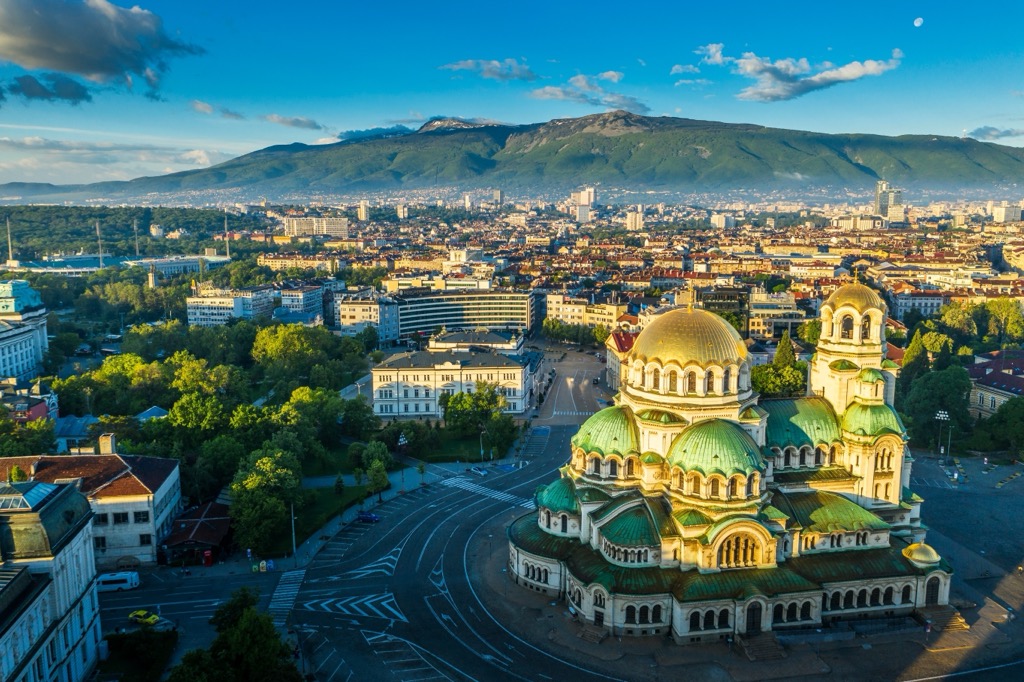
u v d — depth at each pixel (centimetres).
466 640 15375
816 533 16362
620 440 17050
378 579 17950
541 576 17175
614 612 15400
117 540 18762
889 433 17300
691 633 15138
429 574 18162
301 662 14562
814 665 14412
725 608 15150
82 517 14150
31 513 12825
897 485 17700
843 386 17950
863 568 16125
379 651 14975
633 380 17450
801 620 15525
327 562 18850
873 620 15850
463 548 19575
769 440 17500
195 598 17075
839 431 17862
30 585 12394
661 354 16700
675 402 16612
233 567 18662
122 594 17312
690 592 15150
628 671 14325
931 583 16200
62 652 13238
